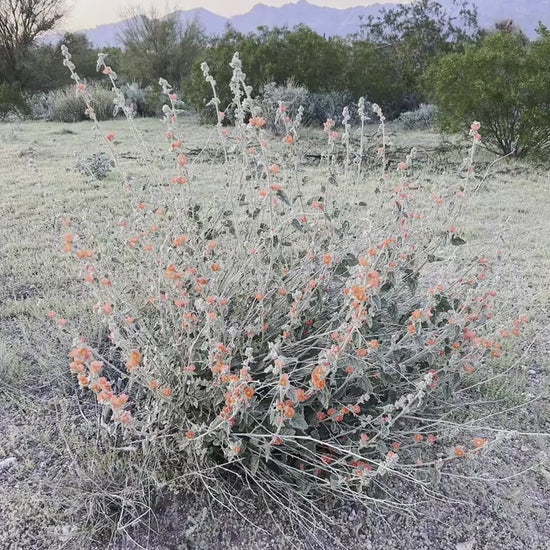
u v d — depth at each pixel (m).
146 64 20.02
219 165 7.43
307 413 2.39
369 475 2.01
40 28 20.81
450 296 2.89
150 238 3.14
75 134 11.66
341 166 6.78
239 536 2.12
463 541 2.17
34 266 4.33
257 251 2.50
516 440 2.74
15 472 2.31
